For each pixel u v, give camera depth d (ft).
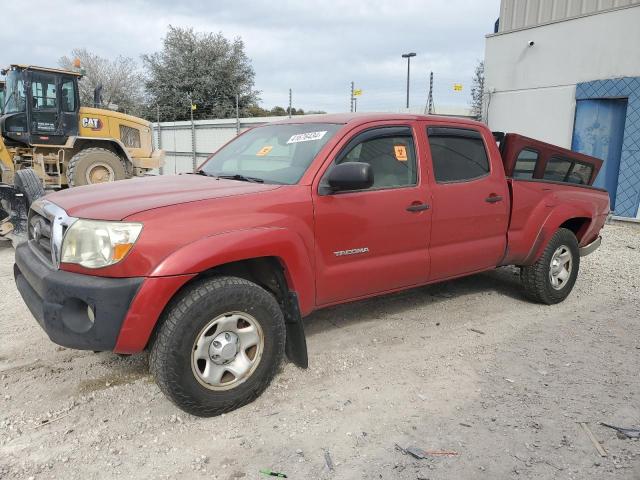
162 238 10.00
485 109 43.91
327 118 14.38
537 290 17.90
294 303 11.88
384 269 13.58
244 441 10.04
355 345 14.43
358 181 11.66
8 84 40.29
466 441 10.06
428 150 14.66
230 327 10.77
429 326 16.02
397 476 9.05
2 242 26.40
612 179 37.14
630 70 34.68
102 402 11.32
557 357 13.92
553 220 17.56
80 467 9.24
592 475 9.11
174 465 9.34
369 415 10.96
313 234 12.10
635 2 34.24
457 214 15.05
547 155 18.12
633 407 11.36
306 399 11.57
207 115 121.29
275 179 12.72
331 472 9.16
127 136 44.52
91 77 141.49
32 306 10.97
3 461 9.33
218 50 121.08
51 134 39.55
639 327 16.24
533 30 39.91
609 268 23.62
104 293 9.70
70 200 11.52
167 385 10.16
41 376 12.38
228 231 10.68
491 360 13.69
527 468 9.29
